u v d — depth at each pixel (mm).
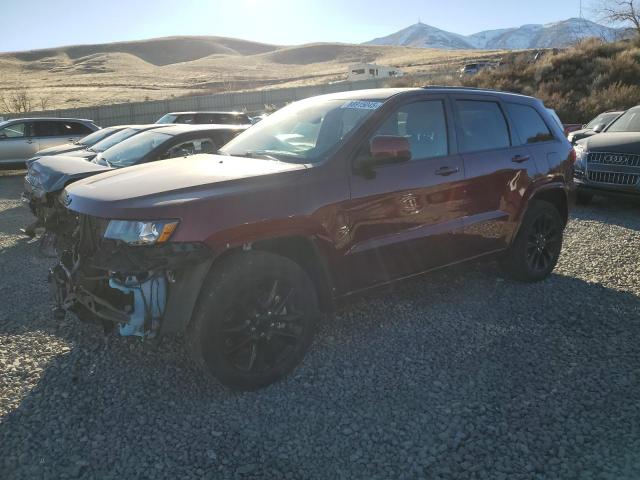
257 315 3357
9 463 2729
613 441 2887
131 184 3404
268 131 4488
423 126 4270
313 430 3014
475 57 85125
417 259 4176
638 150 8406
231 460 2764
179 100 37938
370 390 3408
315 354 3879
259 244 3500
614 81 23406
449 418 3107
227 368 3266
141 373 3635
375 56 135750
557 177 5297
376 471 2689
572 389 3396
